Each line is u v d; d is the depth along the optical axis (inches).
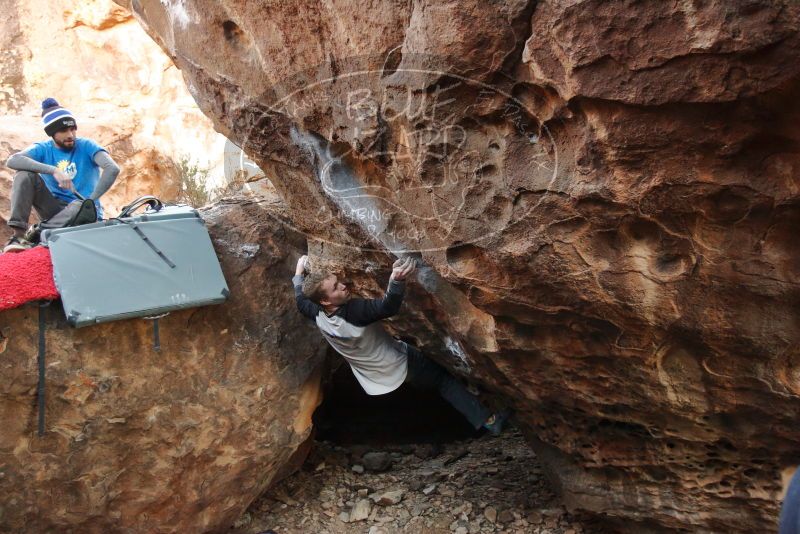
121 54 420.8
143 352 165.5
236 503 178.5
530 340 132.9
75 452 159.2
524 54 96.9
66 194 186.4
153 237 170.2
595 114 96.8
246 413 176.1
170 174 344.5
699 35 85.7
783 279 104.5
